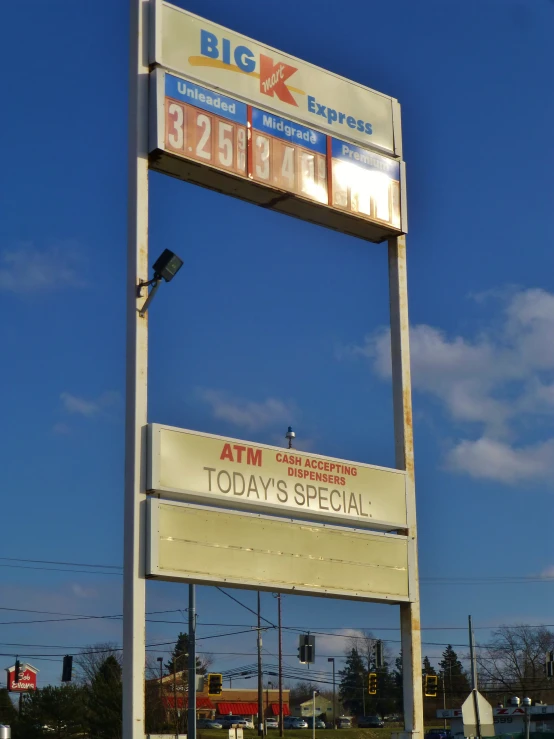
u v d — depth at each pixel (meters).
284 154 16.81
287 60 17.19
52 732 58.78
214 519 14.75
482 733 21.77
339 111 17.73
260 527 15.23
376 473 16.86
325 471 16.20
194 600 34.16
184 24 16.02
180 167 15.77
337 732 74.88
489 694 87.44
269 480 15.47
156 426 14.41
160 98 15.49
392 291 18.17
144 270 15.02
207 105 16.00
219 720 87.06
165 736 35.72
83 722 58.91
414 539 17.08
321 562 15.84
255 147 16.45
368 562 16.41
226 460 15.04
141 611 13.82
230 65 16.41
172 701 73.50
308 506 15.83
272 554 15.26
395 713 105.69
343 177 17.55
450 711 56.06
